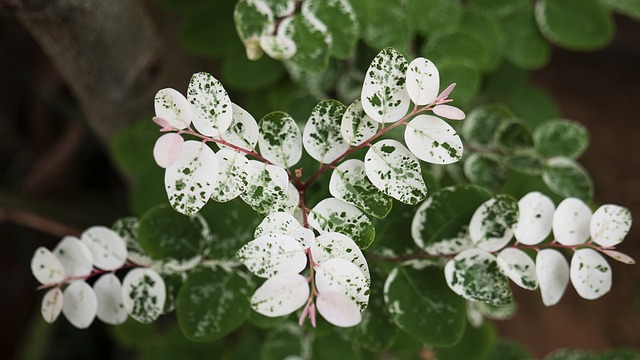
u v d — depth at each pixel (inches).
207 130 17.0
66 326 37.2
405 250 19.3
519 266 18.7
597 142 47.6
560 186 21.9
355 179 17.7
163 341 23.0
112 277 19.1
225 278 19.4
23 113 39.6
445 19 22.5
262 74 23.1
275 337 21.4
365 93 17.0
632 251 45.1
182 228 19.3
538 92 26.3
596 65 49.6
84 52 23.7
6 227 40.6
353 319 16.7
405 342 20.8
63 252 18.9
